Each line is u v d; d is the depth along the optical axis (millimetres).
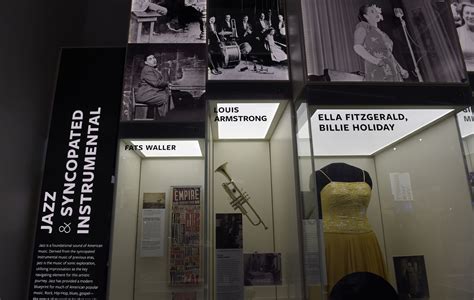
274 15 3176
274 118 3182
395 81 2742
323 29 2803
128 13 3619
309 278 2578
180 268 2834
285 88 2984
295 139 2877
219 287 3164
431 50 2830
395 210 2785
